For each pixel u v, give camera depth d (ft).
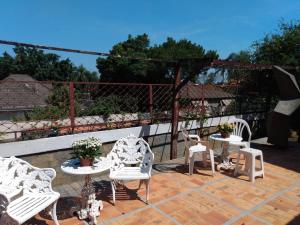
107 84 16.61
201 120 21.36
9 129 13.51
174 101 18.76
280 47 33.94
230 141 16.35
